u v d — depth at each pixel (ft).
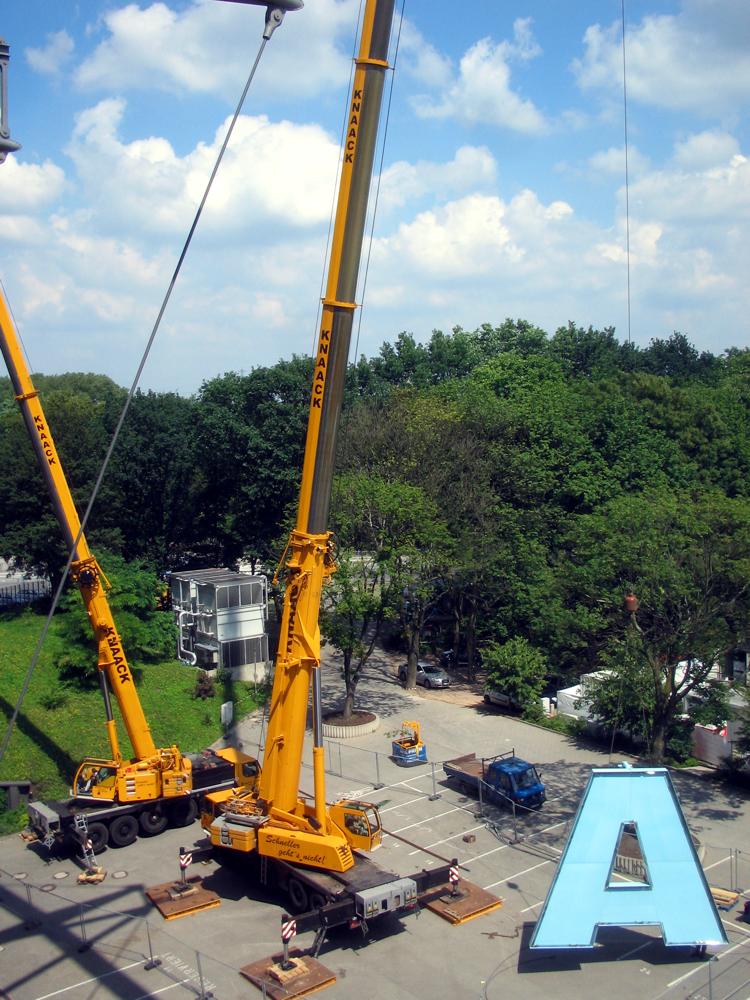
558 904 86.53
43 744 147.64
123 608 190.08
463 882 104.78
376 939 94.48
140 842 120.26
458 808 129.59
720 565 123.13
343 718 169.58
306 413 233.14
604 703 151.64
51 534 220.84
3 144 61.36
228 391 240.53
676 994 83.51
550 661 178.19
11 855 117.08
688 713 149.69
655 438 238.27
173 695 175.42
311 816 103.04
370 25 84.17
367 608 162.50
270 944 93.25
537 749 155.53
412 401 236.02
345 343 90.02
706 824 123.24
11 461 220.43
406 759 147.84
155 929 96.89
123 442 243.60
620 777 87.86
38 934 96.07
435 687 195.62
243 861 111.65
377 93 85.20
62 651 179.32
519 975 87.10
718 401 290.76
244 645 191.83
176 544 268.21
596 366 395.96
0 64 61.05
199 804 126.62
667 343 469.16
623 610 131.03
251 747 156.87
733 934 94.43
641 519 131.95
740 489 238.89
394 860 112.06
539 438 219.20
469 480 203.92
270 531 241.55
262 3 66.33
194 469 253.44
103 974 88.07
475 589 198.08
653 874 87.35
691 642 124.16
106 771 120.88
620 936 94.79
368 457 205.57
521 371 325.83
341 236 87.56
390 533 170.19
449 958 90.43
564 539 180.24
